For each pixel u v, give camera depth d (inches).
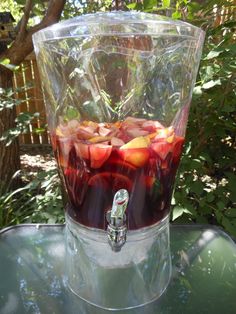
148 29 21.0
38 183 49.9
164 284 24.5
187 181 40.3
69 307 22.4
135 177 20.2
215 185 47.8
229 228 36.6
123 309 22.3
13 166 77.0
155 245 23.6
